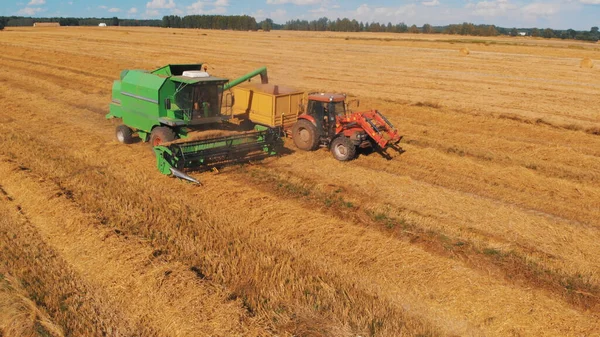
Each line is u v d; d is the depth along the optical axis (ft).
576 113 66.90
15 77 86.99
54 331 19.84
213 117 45.14
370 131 43.78
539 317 22.17
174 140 42.01
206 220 30.37
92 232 27.63
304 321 21.22
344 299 22.86
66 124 54.08
